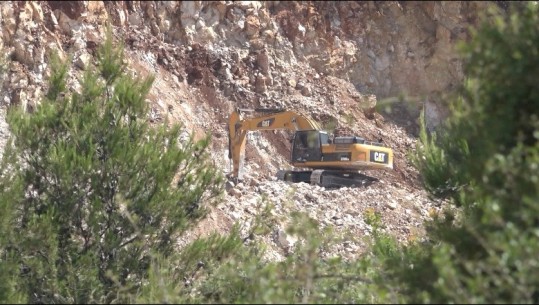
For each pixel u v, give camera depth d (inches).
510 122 903.1
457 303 834.8
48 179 1732.3
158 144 1801.2
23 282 1530.5
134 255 1654.8
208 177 1818.4
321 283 1127.6
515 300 813.9
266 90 4077.3
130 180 1708.9
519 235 814.5
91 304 1502.2
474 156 1037.8
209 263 1656.0
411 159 1408.7
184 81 3868.1
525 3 957.2
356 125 4119.1
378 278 1061.1
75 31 3560.5
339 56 4463.6
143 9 4030.5
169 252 1706.4
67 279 1566.2
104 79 1882.4
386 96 4537.4
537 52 882.1
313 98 4195.4
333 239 1384.1
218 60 4042.8
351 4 4677.7
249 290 1168.8
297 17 4493.1
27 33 3265.3
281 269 1122.0
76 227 1686.8
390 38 4648.1
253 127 3351.4
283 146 3821.4
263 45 4242.1
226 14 4269.2
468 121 995.9
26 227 1622.8
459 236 1021.2
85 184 1710.1
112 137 1731.1
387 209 3174.2
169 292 1145.4
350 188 3280.0
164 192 1724.9
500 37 893.8
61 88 1873.8
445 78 4532.5
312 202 3043.8
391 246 1412.4
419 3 4726.9
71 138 1771.7
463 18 4586.6
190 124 3629.4
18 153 1748.3
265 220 1889.8
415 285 1032.8
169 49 3954.2
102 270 1616.6
